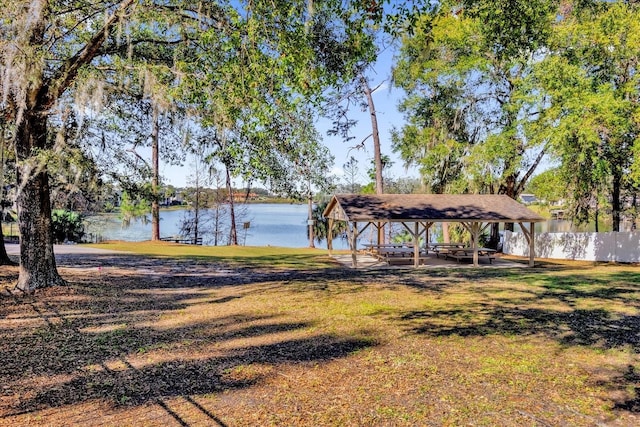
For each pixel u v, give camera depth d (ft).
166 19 26.22
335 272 50.55
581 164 59.82
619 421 13.23
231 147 27.40
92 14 26.48
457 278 45.57
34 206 30.96
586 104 53.01
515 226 107.76
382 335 22.82
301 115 29.01
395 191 128.98
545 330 23.85
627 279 43.96
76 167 26.96
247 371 17.29
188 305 30.17
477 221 55.42
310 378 16.61
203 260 60.75
